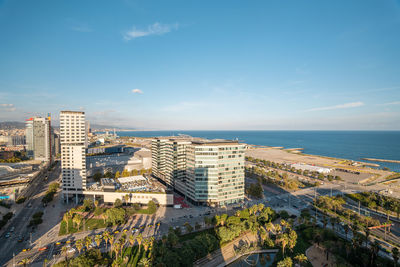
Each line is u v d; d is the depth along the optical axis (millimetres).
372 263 127250
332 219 165500
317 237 157375
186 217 196125
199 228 174125
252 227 166125
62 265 119688
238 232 163250
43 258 136875
